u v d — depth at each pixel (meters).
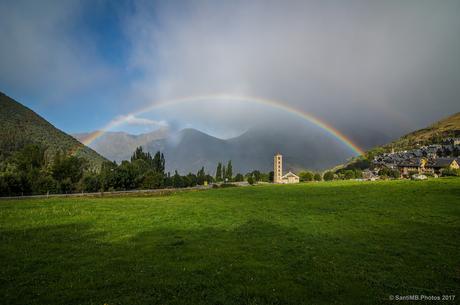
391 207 41.97
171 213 37.47
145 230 27.23
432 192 57.00
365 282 15.34
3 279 14.95
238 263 18.00
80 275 15.71
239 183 198.38
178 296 13.58
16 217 31.66
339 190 73.12
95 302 12.83
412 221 31.88
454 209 38.47
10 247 20.53
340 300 13.37
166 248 21.22
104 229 27.20
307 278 15.75
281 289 14.35
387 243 23.02
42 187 97.06
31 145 132.88
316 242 23.44
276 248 21.55
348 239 24.38
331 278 15.89
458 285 15.14
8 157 174.12
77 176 120.50
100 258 18.59
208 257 19.09
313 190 76.94
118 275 15.76
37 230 26.03
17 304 12.52
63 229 26.69
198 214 37.34
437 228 28.27
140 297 13.40
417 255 19.92
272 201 53.62
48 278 15.29
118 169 125.75
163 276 15.79
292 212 39.41
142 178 135.12
